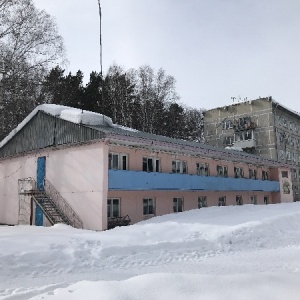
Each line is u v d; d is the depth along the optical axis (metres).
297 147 54.88
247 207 21.66
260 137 48.75
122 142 17.59
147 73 49.16
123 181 17.41
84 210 17.36
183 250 11.12
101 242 11.11
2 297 5.77
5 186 24.05
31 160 21.89
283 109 50.72
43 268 8.48
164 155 21.33
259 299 4.57
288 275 5.69
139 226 14.52
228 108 53.12
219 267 8.73
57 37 30.84
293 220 17.39
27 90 30.69
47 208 18.77
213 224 14.81
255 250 11.84
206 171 25.30
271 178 34.50
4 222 23.45
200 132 68.62
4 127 32.59
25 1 29.23
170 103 51.97
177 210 22.34
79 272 8.24
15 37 29.25
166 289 5.09
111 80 46.25
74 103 44.25
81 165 18.02
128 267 8.84
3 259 8.53
